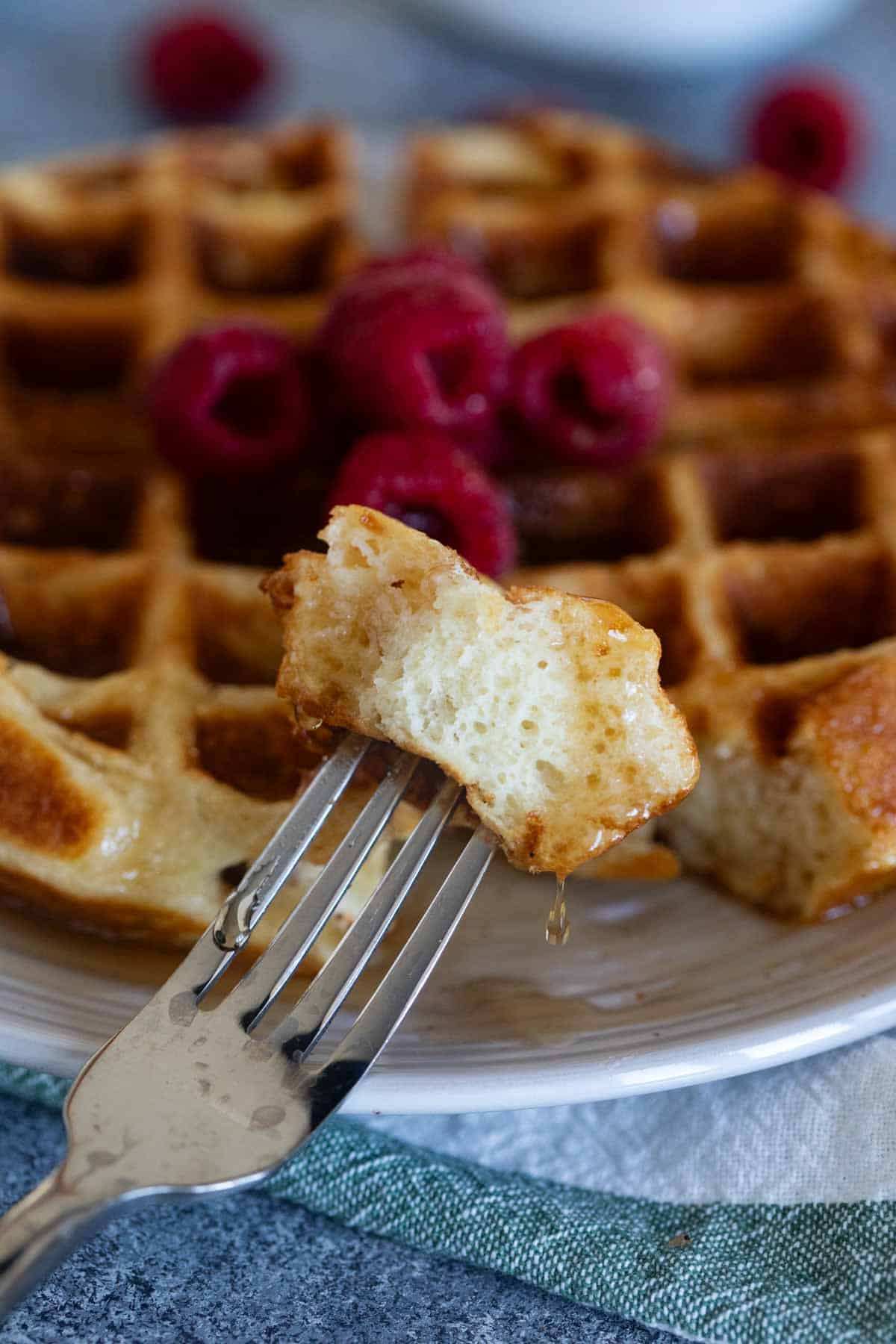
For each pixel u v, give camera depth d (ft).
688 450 1.08
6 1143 0.89
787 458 1.04
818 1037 0.87
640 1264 0.86
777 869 0.94
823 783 0.93
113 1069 0.81
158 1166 0.79
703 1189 0.88
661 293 1.11
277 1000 0.88
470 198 1.15
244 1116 0.81
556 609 0.87
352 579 0.87
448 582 0.86
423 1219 0.87
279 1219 0.88
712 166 1.19
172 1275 0.85
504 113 1.26
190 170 1.17
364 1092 0.85
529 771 0.87
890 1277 0.85
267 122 1.45
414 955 0.85
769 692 0.95
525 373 1.01
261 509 1.03
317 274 1.14
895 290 1.12
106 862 0.90
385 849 0.92
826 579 1.00
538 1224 0.87
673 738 0.87
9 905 0.92
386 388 0.98
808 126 1.36
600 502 1.04
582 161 1.19
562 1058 0.87
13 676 0.95
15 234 1.13
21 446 1.05
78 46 1.51
